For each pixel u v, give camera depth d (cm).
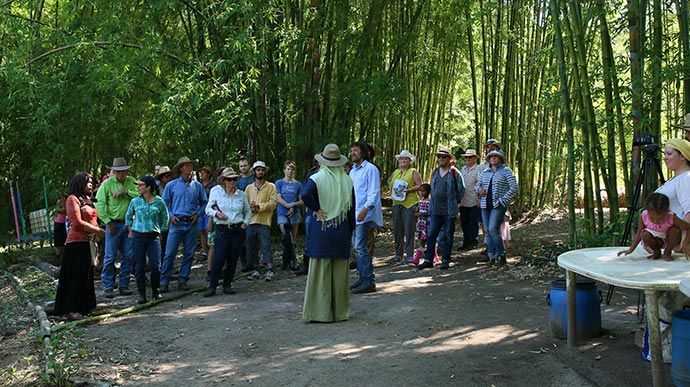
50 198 1177
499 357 484
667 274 393
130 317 675
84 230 661
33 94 1133
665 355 442
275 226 1211
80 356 524
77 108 1193
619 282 382
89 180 675
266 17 1033
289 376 466
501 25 1322
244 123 1073
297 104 1151
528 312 613
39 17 1240
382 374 461
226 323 633
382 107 1266
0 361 536
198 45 1174
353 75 1204
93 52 1091
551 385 423
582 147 797
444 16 1305
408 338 549
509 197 865
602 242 773
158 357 525
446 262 884
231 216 777
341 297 623
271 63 1158
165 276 807
